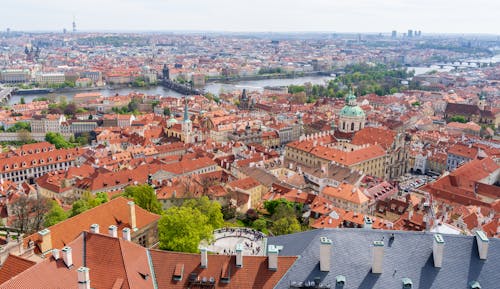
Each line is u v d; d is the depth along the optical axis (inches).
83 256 3821.4
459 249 3425.2
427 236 3550.7
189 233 5036.9
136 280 3639.3
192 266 3789.4
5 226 6983.3
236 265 3708.2
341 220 7726.4
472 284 3218.5
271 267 3612.2
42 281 3425.2
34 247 4680.1
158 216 5915.4
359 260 3454.7
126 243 3863.2
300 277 3444.9
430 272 3334.2
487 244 3329.2
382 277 3339.1
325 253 3417.8
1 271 3801.7
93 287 3617.1
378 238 3597.4
